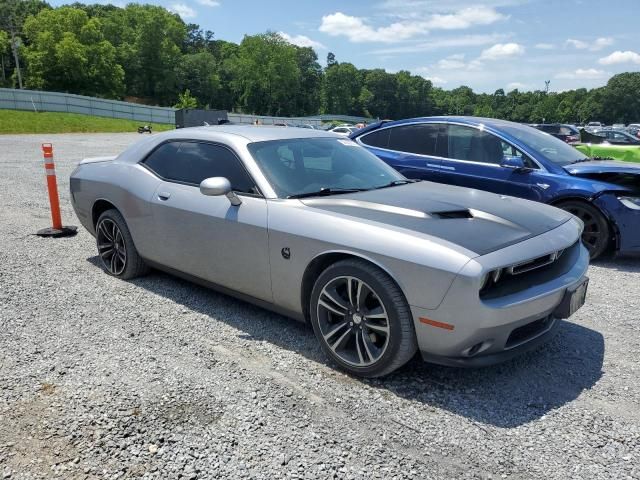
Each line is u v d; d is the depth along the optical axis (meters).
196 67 130.62
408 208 3.29
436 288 2.75
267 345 3.62
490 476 2.33
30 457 2.40
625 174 5.83
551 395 3.04
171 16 127.62
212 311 4.22
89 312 4.16
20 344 3.57
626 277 5.47
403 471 2.35
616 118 139.00
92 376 3.14
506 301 2.79
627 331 4.00
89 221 5.27
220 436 2.57
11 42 106.94
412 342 2.94
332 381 3.14
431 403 2.92
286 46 135.62
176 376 3.16
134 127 55.84
